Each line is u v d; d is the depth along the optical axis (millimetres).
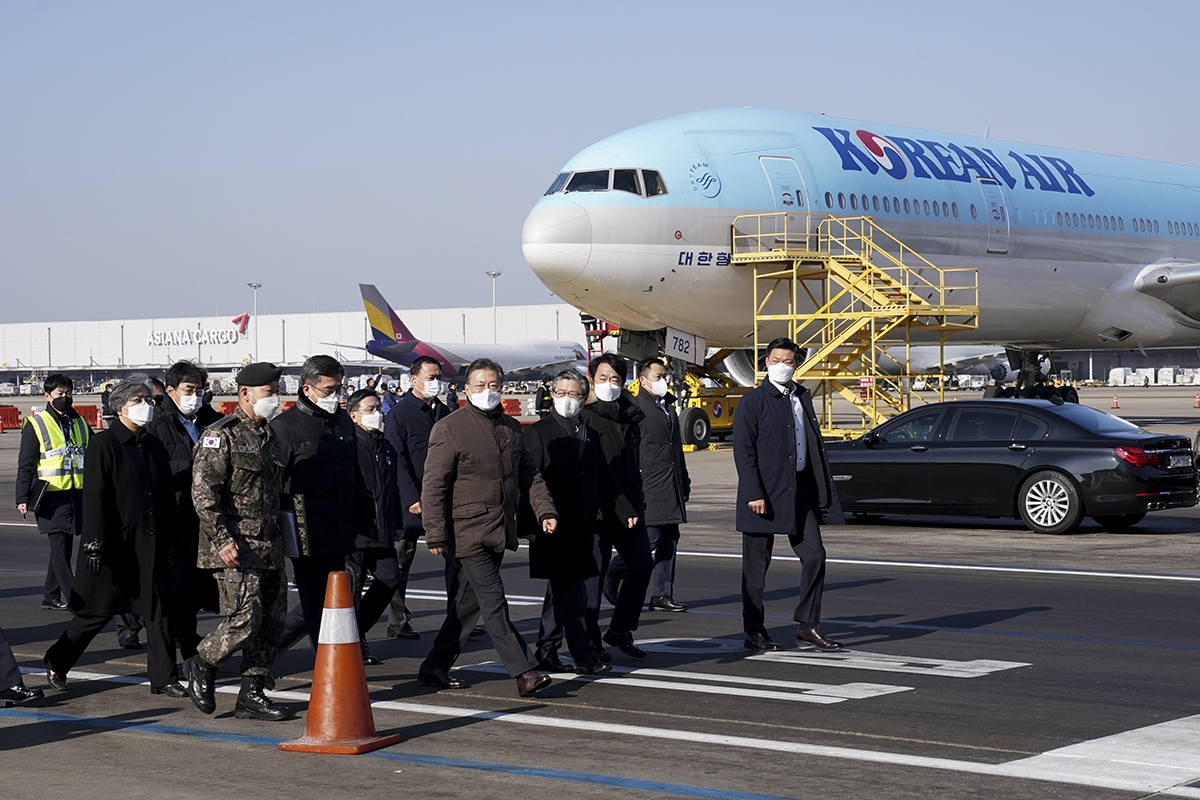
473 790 5910
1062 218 35000
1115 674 8539
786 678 8500
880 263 30672
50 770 6379
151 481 8195
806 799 5707
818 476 9516
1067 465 16375
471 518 8031
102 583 8227
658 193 28000
